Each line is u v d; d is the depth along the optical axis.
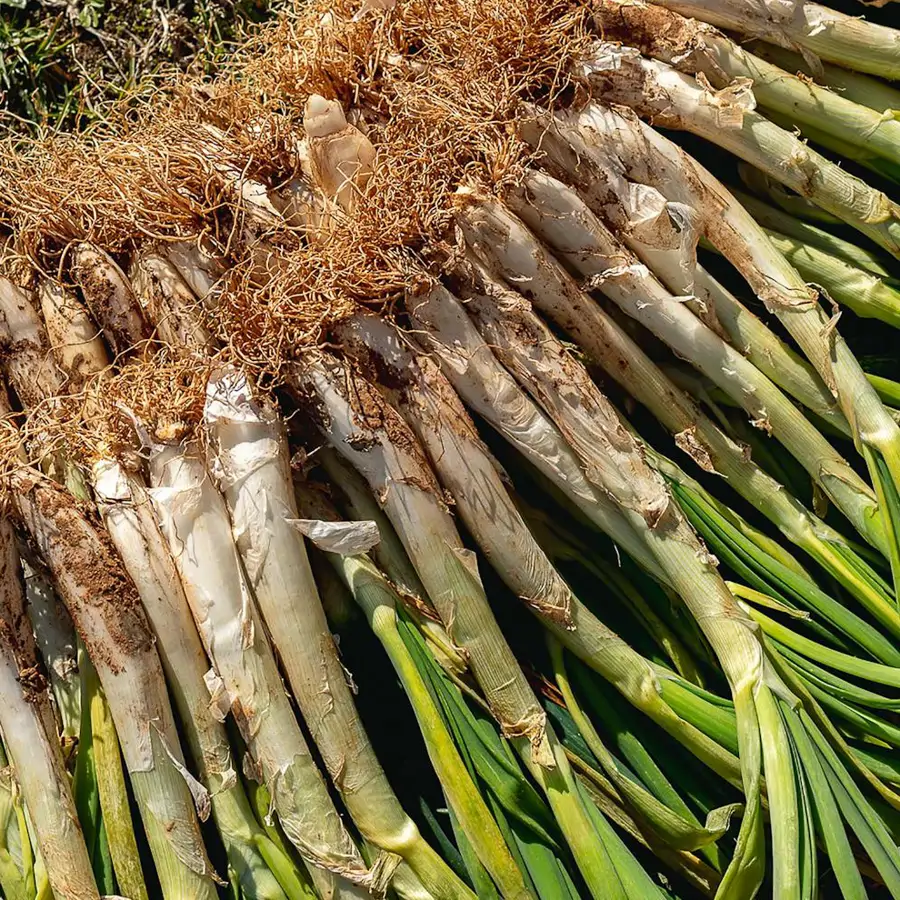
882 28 0.65
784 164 0.63
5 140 0.65
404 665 0.56
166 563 0.56
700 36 0.64
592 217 0.60
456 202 0.58
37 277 0.61
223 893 0.57
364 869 0.54
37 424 0.58
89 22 0.81
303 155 0.61
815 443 0.61
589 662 0.58
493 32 0.62
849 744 0.58
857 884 0.52
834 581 0.62
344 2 0.66
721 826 0.54
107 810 0.55
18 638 0.56
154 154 0.60
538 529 0.62
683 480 0.60
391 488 0.56
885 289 0.64
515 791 0.56
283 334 0.57
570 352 0.62
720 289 0.62
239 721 0.55
